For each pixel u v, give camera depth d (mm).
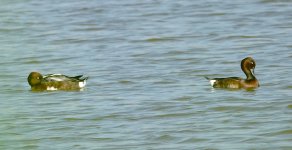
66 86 26203
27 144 19984
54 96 25359
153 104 23766
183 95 24812
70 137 20562
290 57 30422
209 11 41281
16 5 45219
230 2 43625
